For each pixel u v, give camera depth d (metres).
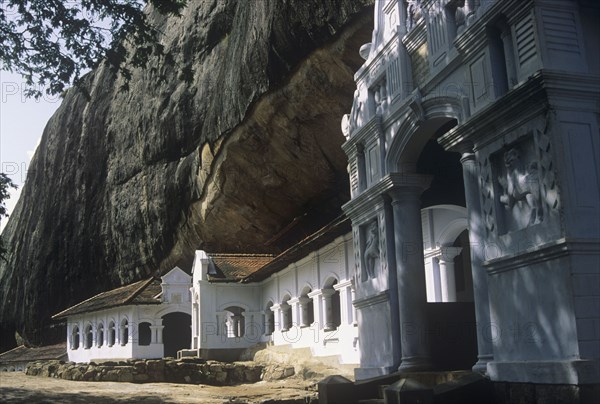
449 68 10.64
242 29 28.83
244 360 28.80
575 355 7.76
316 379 20.55
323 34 22.45
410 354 11.91
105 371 23.59
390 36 12.95
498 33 9.55
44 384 21.66
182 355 29.78
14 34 15.00
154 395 17.73
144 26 15.51
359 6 20.62
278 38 24.44
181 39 38.84
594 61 8.67
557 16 8.64
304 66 24.14
